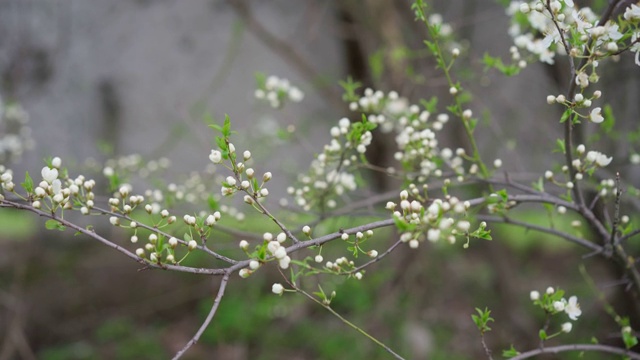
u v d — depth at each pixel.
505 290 6.16
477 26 5.34
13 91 5.61
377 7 5.04
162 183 3.23
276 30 7.84
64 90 7.18
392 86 4.89
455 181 2.64
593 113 1.54
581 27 1.55
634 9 1.46
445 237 1.39
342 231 1.56
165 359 5.95
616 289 4.17
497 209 1.97
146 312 6.47
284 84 2.79
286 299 5.84
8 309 5.98
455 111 2.16
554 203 1.98
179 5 8.06
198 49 8.28
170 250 1.47
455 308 6.41
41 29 6.41
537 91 5.00
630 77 3.81
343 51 5.99
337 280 3.86
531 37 2.33
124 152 8.08
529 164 4.82
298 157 5.96
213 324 6.18
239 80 8.25
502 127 4.97
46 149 6.62
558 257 7.64
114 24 7.69
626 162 3.63
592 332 5.32
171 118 7.92
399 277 5.50
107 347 6.07
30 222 6.31
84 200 1.71
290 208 2.63
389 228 5.67
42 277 6.39
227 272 1.47
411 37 5.24
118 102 8.02
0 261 6.37
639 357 1.93
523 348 5.66
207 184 3.28
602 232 2.02
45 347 5.99
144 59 8.11
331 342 5.66
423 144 2.26
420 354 5.20
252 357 5.85
